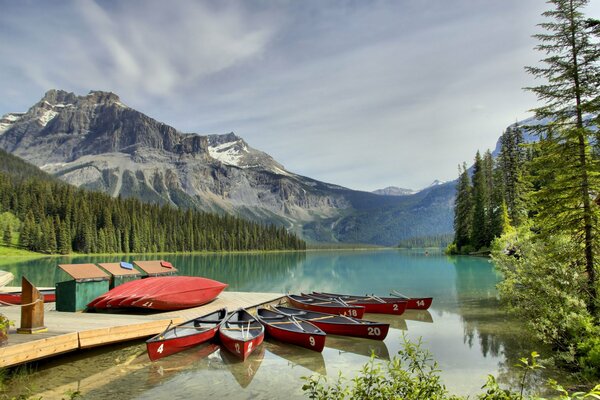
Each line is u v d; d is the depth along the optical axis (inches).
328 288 1341.0
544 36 602.9
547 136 613.9
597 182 577.0
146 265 882.1
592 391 175.2
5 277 1227.9
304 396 408.5
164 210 5890.8
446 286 1279.5
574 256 577.6
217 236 6151.6
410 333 681.0
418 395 210.4
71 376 463.5
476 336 639.1
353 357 551.8
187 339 557.6
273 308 803.4
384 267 2304.4
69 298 717.3
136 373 476.7
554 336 502.3
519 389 412.8
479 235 2773.1
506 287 678.5
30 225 4008.4
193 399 399.5
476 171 2819.9
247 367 504.7
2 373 428.8
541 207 628.1
